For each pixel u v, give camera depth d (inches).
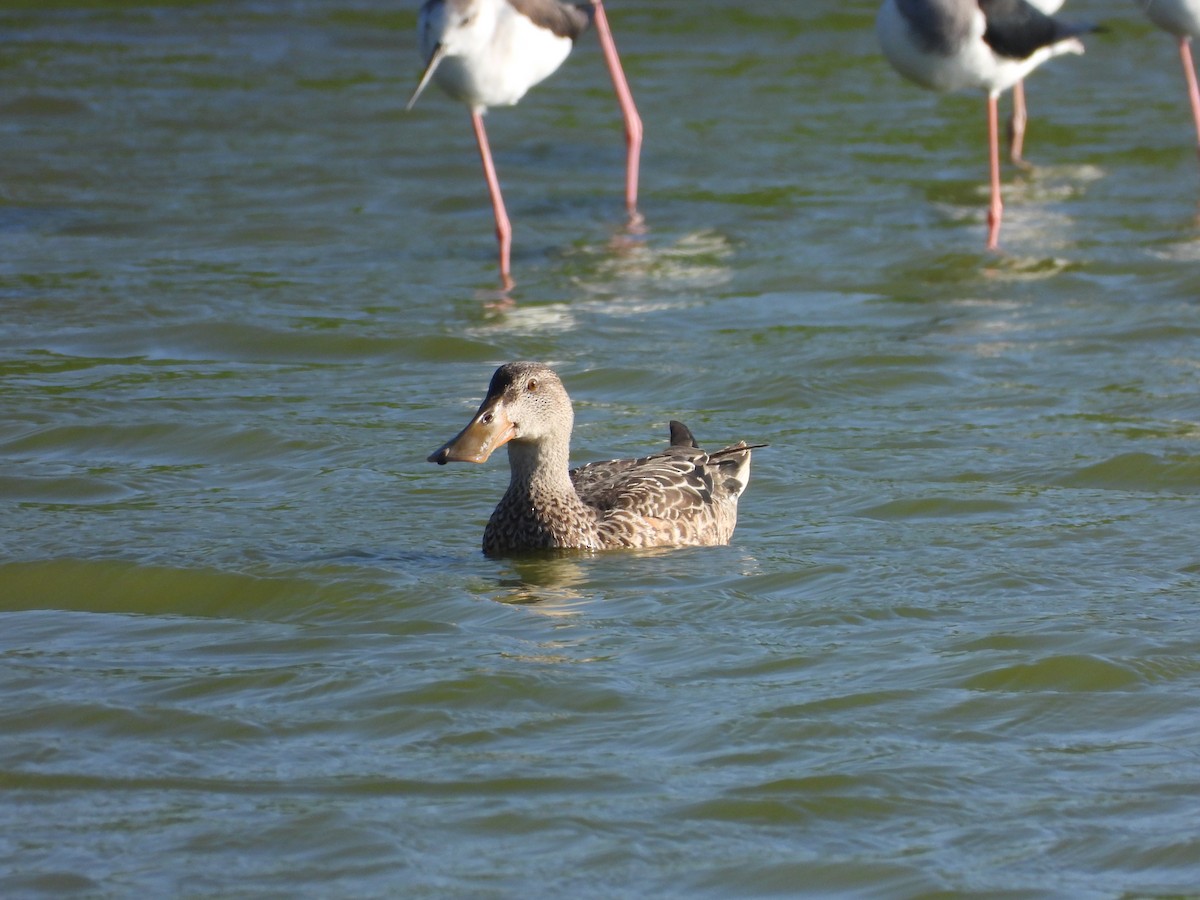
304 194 1067.9
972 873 327.6
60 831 344.2
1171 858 331.6
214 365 744.3
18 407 671.8
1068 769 368.8
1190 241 922.1
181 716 396.2
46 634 454.6
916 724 390.6
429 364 746.8
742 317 809.5
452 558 512.1
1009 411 661.3
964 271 876.6
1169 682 412.2
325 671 421.7
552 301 840.3
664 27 1556.3
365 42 1524.4
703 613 460.8
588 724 391.5
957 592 476.1
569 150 1182.3
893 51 941.2
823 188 1071.0
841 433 639.1
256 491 581.6
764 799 355.3
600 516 515.8
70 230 982.4
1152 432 628.7
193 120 1261.1
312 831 343.3
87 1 1641.2
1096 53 1450.5
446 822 346.9
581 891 321.4
